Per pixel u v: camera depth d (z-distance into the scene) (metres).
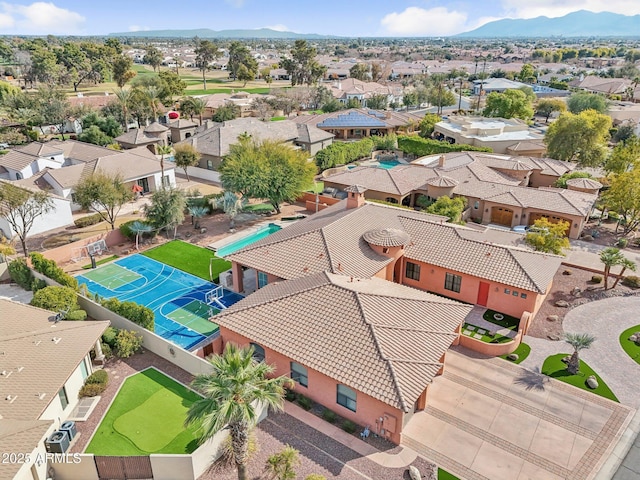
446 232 36.72
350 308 25.44
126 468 19.88
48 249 42.91
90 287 37.09
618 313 32.69
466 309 28.47
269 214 53.91
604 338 29.86
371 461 20.66
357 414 22.62
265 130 75.94
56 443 20.52
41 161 59.72
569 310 33.16
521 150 73.44
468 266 33.25
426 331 25.34
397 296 27.58
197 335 30.69
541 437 22.09
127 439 22.03
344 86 143.00
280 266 32.69
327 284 27.38
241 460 17.72
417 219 38.97
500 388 25.42
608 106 107.69
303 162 52.72
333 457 20.84
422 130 94.69
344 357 22.94
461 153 67.56
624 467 20.47
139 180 58.25
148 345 28.95
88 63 156.75
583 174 58.66
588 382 25.48
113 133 87.94
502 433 22.34
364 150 79.50
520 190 52.00
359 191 40.19
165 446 21.59
